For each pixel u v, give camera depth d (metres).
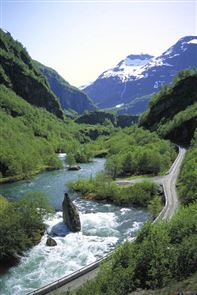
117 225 69.44
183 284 29.06
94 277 40.22
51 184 111.06
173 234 38.47
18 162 127.81
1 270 49.56
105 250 56.25
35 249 56.69
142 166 115.62
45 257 53.66
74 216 66.31
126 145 164.88
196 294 25.34
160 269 31.66
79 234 63.97
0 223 53.41
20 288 44.50
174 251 33.41
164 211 68.81
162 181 96.56
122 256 36.22
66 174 129.75
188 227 38.41
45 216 70.12
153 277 31.28
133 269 33.09
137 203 84.25
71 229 65.56
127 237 62.09
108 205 84.88
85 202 88.12
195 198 66.94
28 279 46.88
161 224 41.34
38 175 129.00
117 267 34.62
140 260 34.16
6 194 97.31
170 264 32.38
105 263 38.50
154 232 37.84
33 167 137.50
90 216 75.81
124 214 77.12
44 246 57.97
